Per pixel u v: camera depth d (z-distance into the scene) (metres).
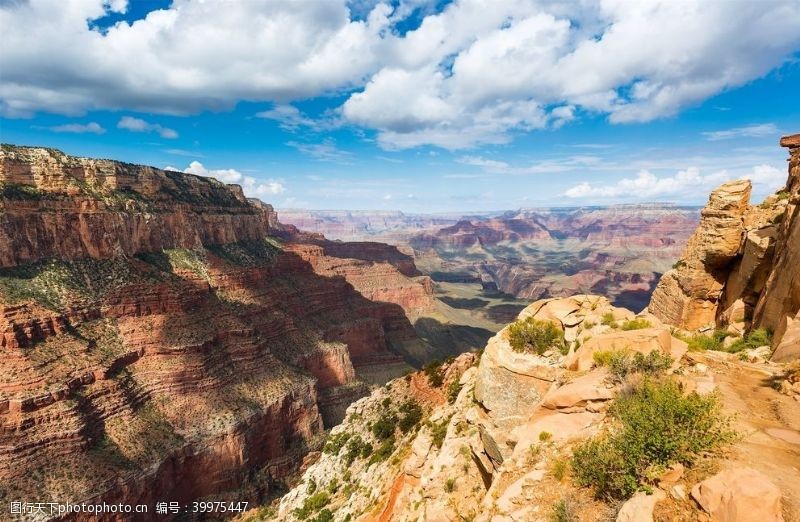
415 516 24.42
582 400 17.52
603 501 13.23
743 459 12.71
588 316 23.47
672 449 12.92
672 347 19.94
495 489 16.25
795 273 26.03
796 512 10.30
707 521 10.60
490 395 23.14
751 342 28.23
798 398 16.77
